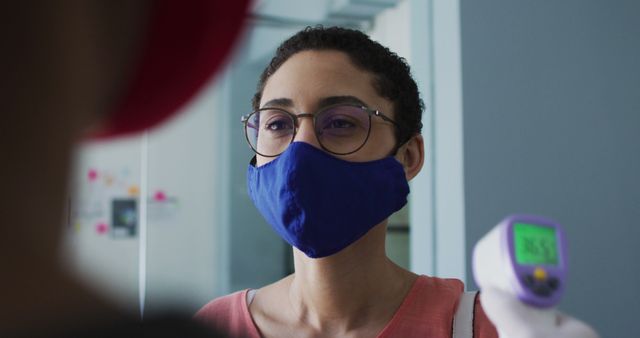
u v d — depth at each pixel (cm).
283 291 87
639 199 216
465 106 194
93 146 24
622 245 211
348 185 77
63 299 23
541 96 203
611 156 212
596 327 204
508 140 198
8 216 21
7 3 20
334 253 78
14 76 20
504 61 199
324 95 77
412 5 219
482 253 53
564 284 49
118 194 247
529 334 46
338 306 79
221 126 282
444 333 74
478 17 197
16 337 22
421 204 212
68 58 21
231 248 295
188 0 23
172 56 23
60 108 21
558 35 207
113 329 25
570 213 204
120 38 22
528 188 199
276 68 84
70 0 21
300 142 77
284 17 259
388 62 83
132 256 250
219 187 289
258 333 81
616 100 215
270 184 80
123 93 23
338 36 81
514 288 48
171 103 23
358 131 78
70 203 23
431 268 206
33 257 22
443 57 203
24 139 21
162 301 32
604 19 215
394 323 76
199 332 30
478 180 194
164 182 271
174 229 273
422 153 90
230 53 23
